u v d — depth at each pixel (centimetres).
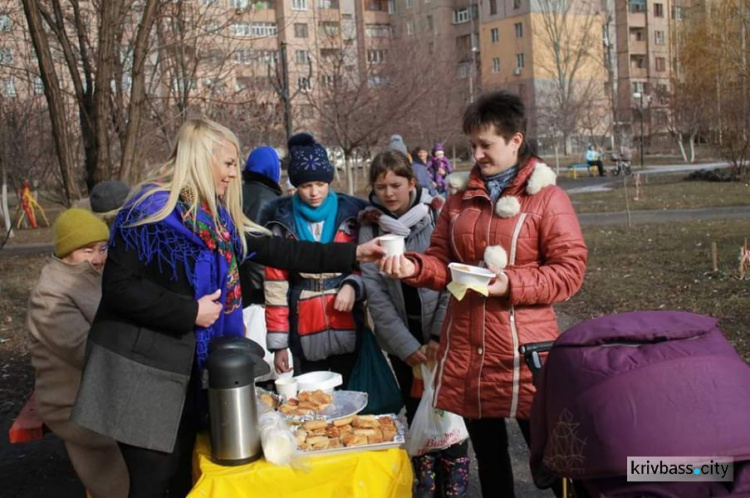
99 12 942
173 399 269
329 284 389
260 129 1623
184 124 284
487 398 303
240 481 254
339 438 279
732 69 3122
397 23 5841
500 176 307
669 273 959
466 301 307
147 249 263
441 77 3073
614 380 203
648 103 5103
